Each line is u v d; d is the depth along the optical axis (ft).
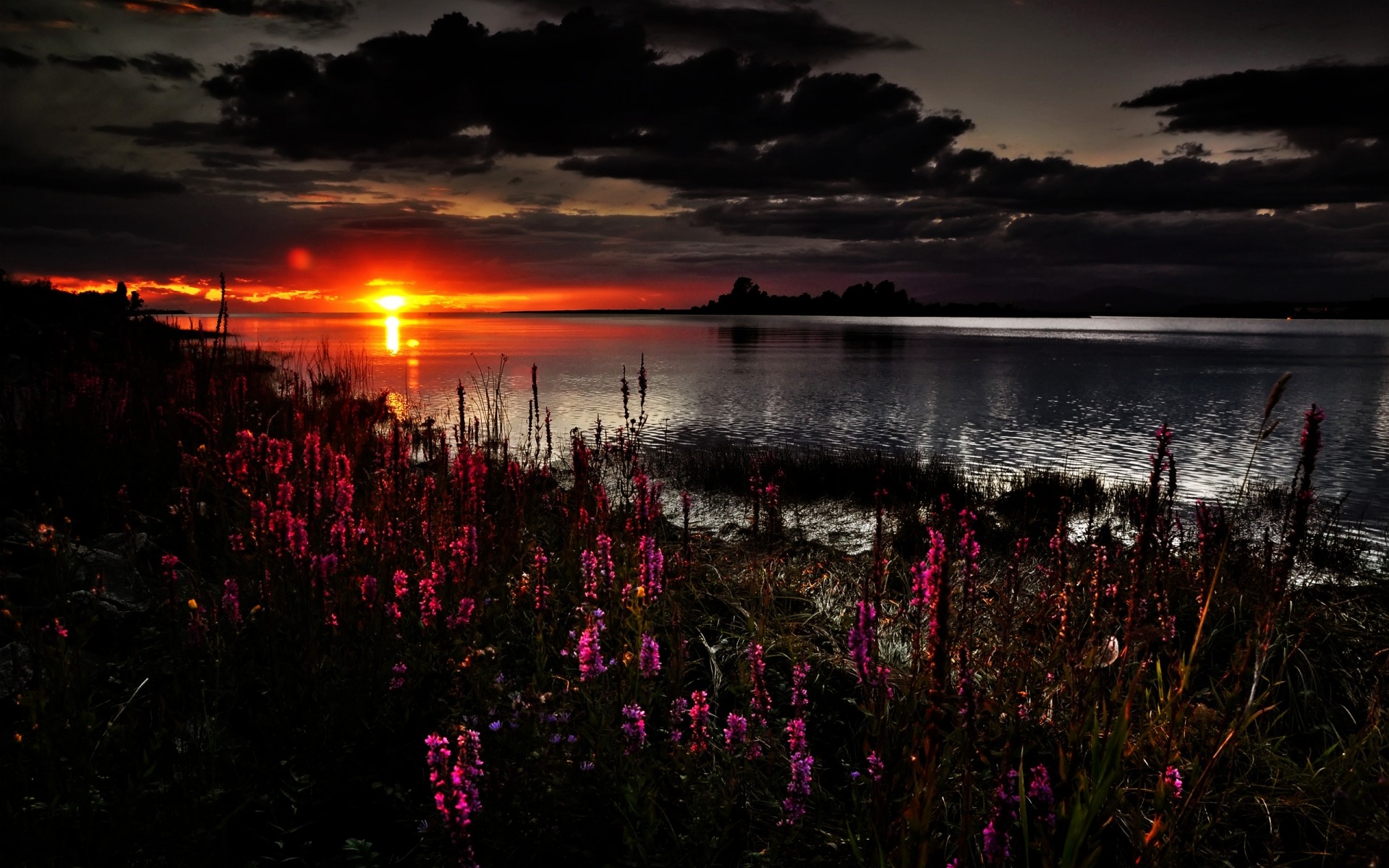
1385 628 18.10
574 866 10.42
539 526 23.76
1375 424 87.35
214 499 21.34
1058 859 9.86
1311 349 291.17
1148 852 9.13
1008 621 14.51
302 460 21.06
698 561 22.81
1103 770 8.91
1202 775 9.45
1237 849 11.20
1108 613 13.35
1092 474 49.70
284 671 13.20
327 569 14.17
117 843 9.35
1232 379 148.87
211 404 27.71
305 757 11.75
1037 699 12.78
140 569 17.60
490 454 30.68
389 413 39.17
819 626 19.11
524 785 10.79
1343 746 13.55
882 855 8.82
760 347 274.57
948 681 12.46
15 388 27.48
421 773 11.84
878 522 15.23
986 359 212.64
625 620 15.30
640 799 10.91
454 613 14.74
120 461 23.67
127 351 40.68
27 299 64.23
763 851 10.64
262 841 10.57
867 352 244.01
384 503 18.60
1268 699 15.38
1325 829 11.43
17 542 17.66
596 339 354.54
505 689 12.93
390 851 10.55
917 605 14.20
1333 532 31.42
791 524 37.17
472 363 161.58
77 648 11.69
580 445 23.58
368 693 12.67
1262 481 53.62
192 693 12.62
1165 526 16.83
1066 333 521.65
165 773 10.94
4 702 12.21
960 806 11.16
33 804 9.51
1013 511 41.09
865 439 76.33
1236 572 20.89
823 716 14.85
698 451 60.29
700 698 12.00
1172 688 12.91
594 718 11.69
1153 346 312.71
